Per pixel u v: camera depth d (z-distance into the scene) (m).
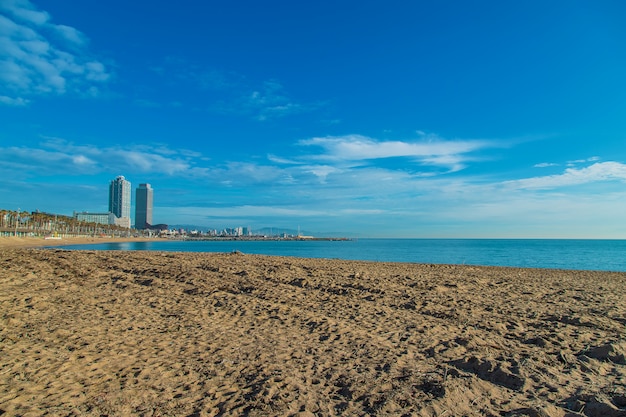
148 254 22.02
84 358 6.03
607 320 8.63
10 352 6.22
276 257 24.20
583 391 4.61
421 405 4.28
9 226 114.56
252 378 5.29
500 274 18.31
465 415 4.09
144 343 6.90
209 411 4.31
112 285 12.40
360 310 9.64
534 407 4.17
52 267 15.15
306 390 4.83
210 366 5.76
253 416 4.13
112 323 8.20
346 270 16.97
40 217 132.25
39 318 8.38
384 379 5.11
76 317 8.59
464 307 10.01
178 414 4.25
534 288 13.52
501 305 10.34
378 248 100.06
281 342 7.00
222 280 13.41
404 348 6.57
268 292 11.66
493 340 6.96
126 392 4.80
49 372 5.43
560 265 40.53
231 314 9.16
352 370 5.50
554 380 5.01
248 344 6.88
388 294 11.62
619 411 3.95
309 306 10.06
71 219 159.88
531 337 7.14
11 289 11.07
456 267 22.55
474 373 5.32
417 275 16.34
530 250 83.81
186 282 13.08
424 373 5.27
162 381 5.20
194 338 7.25
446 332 7.57
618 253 68.12
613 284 15.13
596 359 5.88
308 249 95.25
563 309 9.88
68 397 4.64
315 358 6.10
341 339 7.16
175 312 9.30
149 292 11.52
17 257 17.81
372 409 4.26
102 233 192.50
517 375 5.07
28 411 4.23
